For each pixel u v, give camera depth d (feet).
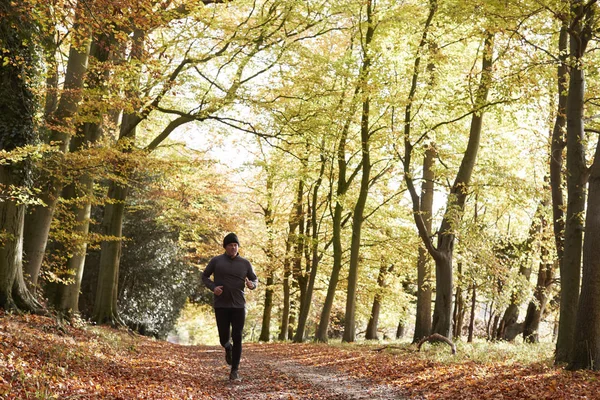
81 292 82.02
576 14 34.37
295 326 120.67
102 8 28.84
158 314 89.81
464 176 56.44
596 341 32.22
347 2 54.70
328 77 57.36
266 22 51.31
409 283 114.11
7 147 33.63
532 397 23.65
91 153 39.73
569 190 36.32
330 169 84.07
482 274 61.11
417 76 55.11
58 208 45.85
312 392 26.61
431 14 51.44
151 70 40.11
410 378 31.83
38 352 25.21
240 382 27.99
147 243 85.81
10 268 35.22
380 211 86.33
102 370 25.73
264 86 53.98
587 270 32.63
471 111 44.83
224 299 27.48
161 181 64.49
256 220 98.22
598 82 47.44
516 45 39.09
